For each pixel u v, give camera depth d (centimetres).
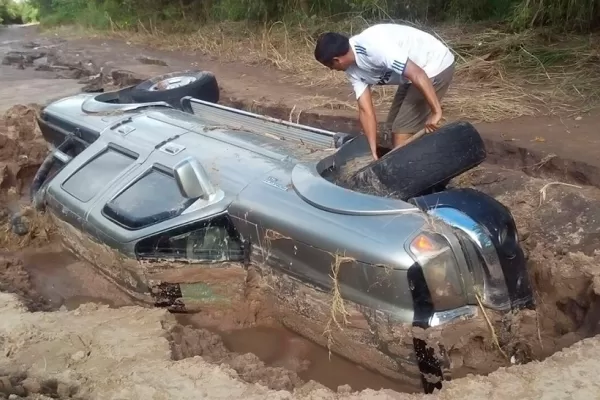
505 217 373
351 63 479
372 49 468
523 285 372
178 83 683
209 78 689
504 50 977
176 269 445
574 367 326
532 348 378
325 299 376
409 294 342
